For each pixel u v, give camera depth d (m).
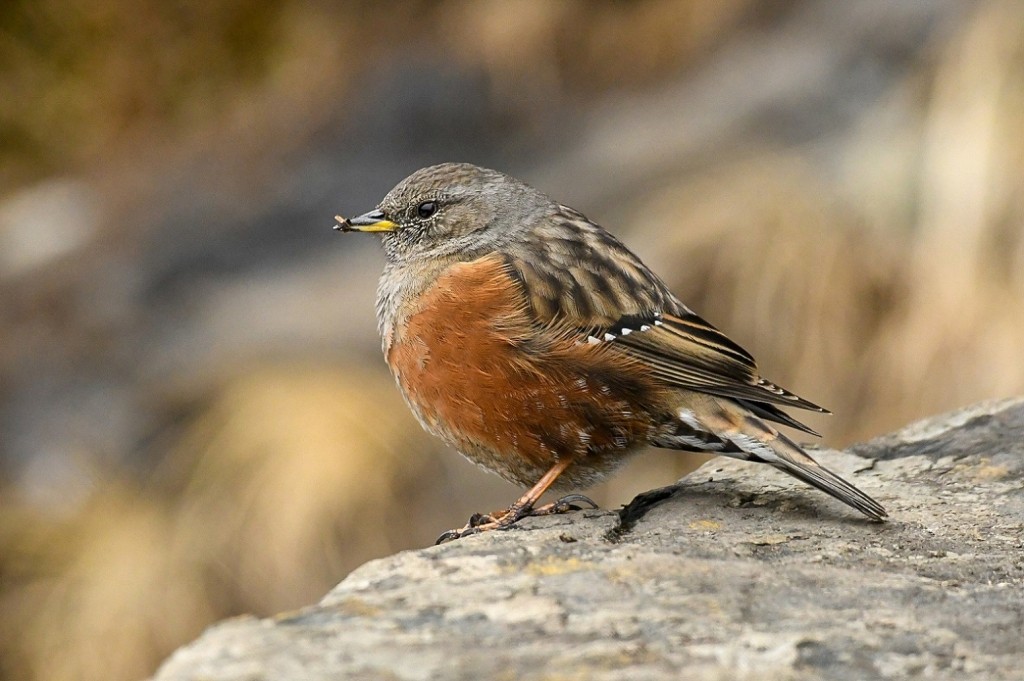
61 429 13.75
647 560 5.43
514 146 16.61
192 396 13.63
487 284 6.98
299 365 13.15
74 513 12.32
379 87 17.91
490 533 5.98
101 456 13.16
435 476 11.80
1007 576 5.46
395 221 7.94
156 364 14.32
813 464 6.42
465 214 7.73
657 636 4.65
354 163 17.12
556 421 6.97
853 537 6.00
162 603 11.17
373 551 11.32
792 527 6.14
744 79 15.88
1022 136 12.02
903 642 4.71
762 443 6.57
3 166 18.89
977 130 12.15
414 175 7.99
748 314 12.03
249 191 17.08
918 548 5.83
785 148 14.24
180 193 17.31
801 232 12.23
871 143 13.44
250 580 11.24
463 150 16.84
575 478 7.32
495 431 7.09
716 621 4.80
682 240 12.52
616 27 17.45
